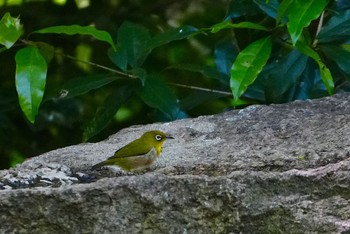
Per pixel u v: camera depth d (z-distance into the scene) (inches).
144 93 443.5
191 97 465.4
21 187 307.3
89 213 257.0
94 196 257.1
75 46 609.3
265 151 328.5
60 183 317.1
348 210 267.9
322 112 369.4
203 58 630.5
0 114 546.0
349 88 455.5
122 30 458.6
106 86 568.1
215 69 460.8
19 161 578.2
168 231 260.7
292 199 269.7
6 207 254.8
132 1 641.0
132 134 383.2
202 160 332.2
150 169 342.3
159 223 260.2
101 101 570.6
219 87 483.8
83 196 256.7
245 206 265.4
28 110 357.7
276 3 436.1
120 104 451.5
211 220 264.4
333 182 272.7
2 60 574.6
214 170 321.1
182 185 262.2
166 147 354.6
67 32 378.9
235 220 265.0
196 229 263.1
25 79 357.7
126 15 629.9
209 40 634.2
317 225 264.2
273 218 266.8
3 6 614.9
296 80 432.8
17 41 408.5
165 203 260.5
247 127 363.6
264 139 347.9
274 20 461.4
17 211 255.4
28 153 576.7
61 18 611.2
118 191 257.8
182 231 261.7
